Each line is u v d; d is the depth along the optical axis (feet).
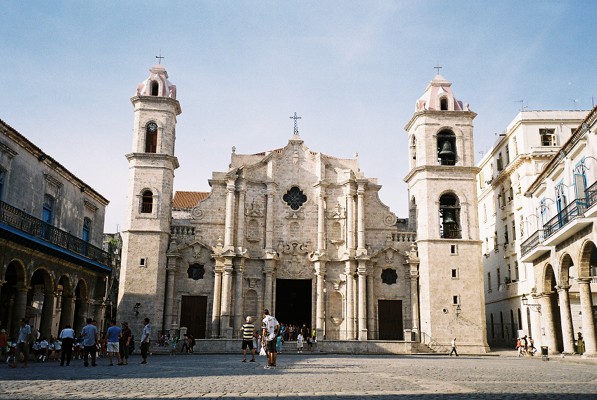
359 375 57.88
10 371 64.03
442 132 170.60
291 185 172.35
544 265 122.21
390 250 166.71
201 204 166.71
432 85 175.01
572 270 143.13
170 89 168.04
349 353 137.59
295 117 178.70
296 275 166.30
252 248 166.40
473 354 144.36
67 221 124.98
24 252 95.76
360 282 161.89
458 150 166.91
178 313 158.30
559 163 113.91
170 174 161.48
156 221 155.94
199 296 161.07
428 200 162.71
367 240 168.45
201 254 162.81
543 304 123.44
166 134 162.81
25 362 75.92
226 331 154.51
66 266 114.11
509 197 172.65
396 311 164.55
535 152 155.84
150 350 137.90
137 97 163.12
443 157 170.50
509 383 48.65
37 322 148.46
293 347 150.51
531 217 142.41
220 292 160.25
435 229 160.66
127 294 150.41
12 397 35.83
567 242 105.81
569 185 106.52
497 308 184.96
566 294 110.73
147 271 152.35
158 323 150.61
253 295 163.63
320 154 172.24
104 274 134.10
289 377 54.08
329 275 166.09
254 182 169.78
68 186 125.29
